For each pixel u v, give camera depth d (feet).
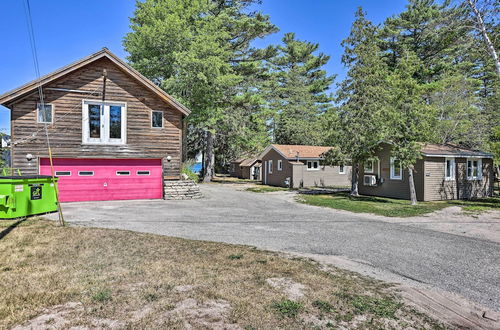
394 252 20.65
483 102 82.79
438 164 54.70
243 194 62.13
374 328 10.44
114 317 10.48
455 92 81.61
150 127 49.93
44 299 11.73
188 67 74.28
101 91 46.78
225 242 21.80
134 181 48.80
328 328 10.27
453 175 56.70
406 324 10.81
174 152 51.78
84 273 14.64
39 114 43.42
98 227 25.57
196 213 35.19
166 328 9.86
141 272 14.87
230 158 144.97
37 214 31.12
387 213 38.01
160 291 12.65
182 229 25.91
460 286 14.90
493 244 23.12
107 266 15.70
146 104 49.73
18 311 10.76
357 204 46.50
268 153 98.68
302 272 15.62
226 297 12.22
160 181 50.57
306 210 40.14
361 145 55.67
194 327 9.95
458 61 99.14
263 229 27.04
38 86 42.37
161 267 15.62
